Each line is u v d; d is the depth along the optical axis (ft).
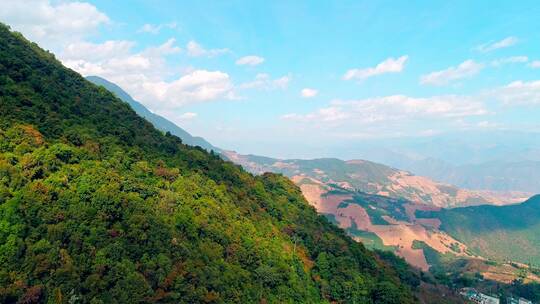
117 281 187.11
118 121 352.49
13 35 361.30
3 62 295.28
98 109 352.49
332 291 334.03
